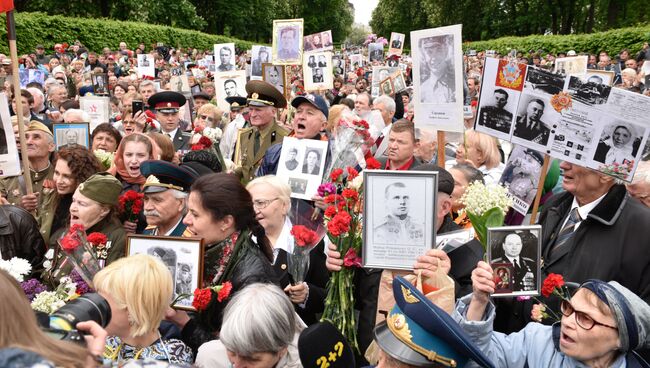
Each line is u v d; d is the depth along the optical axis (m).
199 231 3.34
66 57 20.38
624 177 3.45
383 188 3.18
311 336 2.47
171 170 3.97
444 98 4.19
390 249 3.19
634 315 2.45
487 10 56.25
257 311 2.57
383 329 2.31
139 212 4.41
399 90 11.99
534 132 3.74
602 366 2.54
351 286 3.49
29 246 4.39
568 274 3.51
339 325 3.45
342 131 4.79
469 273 3.48
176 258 3.21
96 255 3.60
